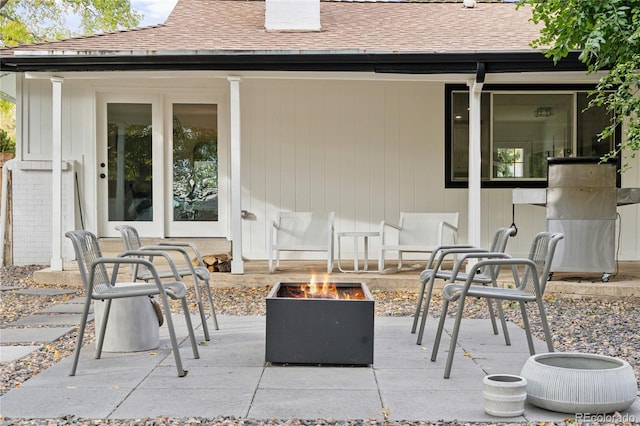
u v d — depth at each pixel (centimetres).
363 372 397
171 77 774
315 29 912
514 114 938
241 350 454
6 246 957
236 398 343
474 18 1001
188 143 952
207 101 950
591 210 727
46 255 948
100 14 1895
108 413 320
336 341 409
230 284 767
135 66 758
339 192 950
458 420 312
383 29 927
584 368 351
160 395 348
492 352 452
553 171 738
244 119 946
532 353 427
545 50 723
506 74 788
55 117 782
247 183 948
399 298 714
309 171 949
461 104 947
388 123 947
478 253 446
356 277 766
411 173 948
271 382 374
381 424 306
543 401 326
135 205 944
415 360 428
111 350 450
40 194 940
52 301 686
